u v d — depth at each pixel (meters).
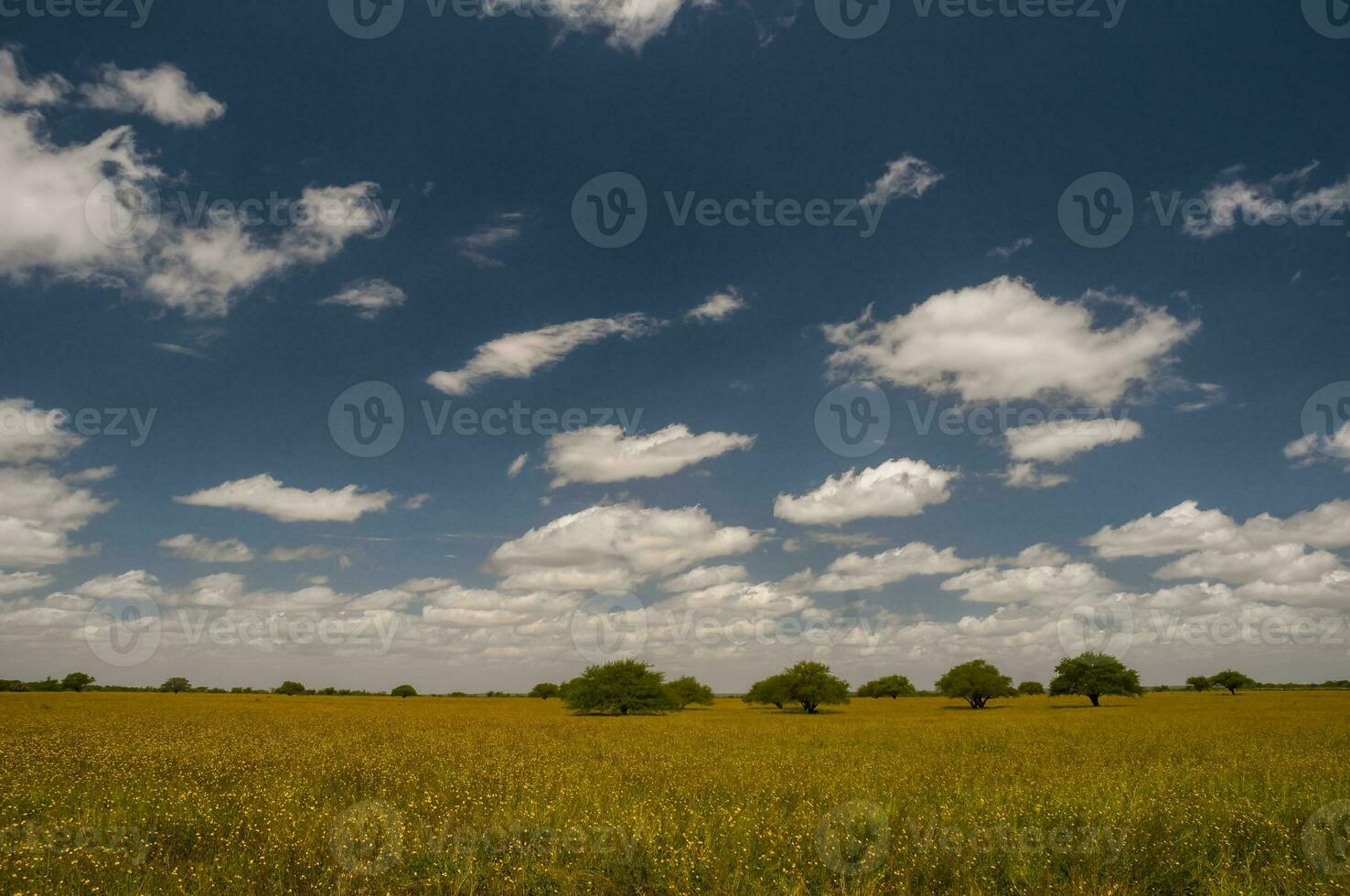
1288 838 8.95
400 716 50.47
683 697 99.44
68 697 87.38
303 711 56.81
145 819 9.87
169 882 7.26
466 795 11.80
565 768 16.27
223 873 7.74
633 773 15.56
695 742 27.22
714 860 8.07
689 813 10.52
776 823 9.71
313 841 8.50
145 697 95.50
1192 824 9.88
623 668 74.75
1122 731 33.97
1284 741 26.06
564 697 74.25
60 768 15.45
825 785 13.72
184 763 16.38
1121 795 12.18
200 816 10.20
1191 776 14.70
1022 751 22.81
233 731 30.94
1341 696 103.44
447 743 24.48
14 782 13.14
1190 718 47.22
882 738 30.19
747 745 25.91
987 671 89.75
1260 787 13.17
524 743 25.73
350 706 77.56
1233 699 91.31
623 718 59.22
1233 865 8.26
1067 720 47.66
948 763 18.72
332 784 13.53
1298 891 7.30
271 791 12.05
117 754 18.14
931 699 142.00
